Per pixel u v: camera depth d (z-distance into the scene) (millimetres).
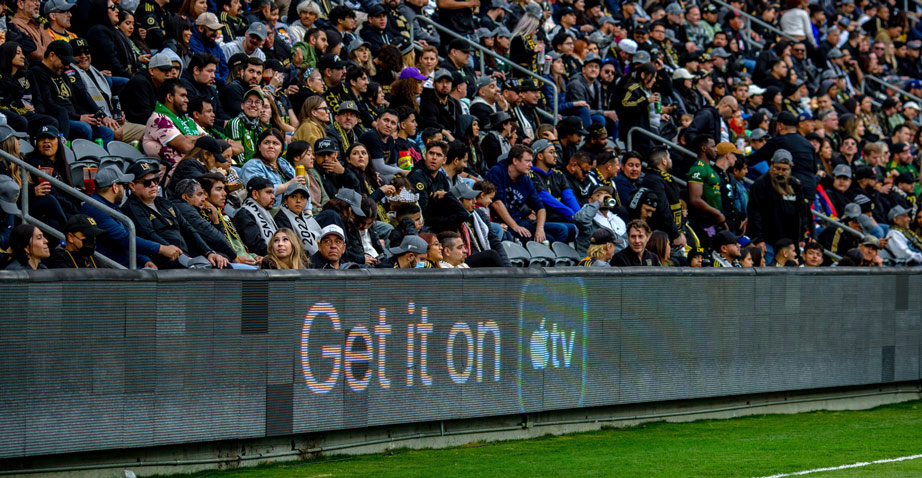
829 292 42625
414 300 31297
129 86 42188
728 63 78062
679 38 78062
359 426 30297
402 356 31109
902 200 69438
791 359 41312
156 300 26578
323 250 35344
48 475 25141
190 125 41469
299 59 50656
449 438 32438
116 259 33344
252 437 28312
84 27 45906
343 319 29938
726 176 55938
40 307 24766
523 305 33594
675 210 52219
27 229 29641
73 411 25266
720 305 38844
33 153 35625
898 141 80188
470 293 32438
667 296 37219
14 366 24406
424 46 56844
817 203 64688
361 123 49219
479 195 44812
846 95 84938
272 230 37250
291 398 29000
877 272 44406
